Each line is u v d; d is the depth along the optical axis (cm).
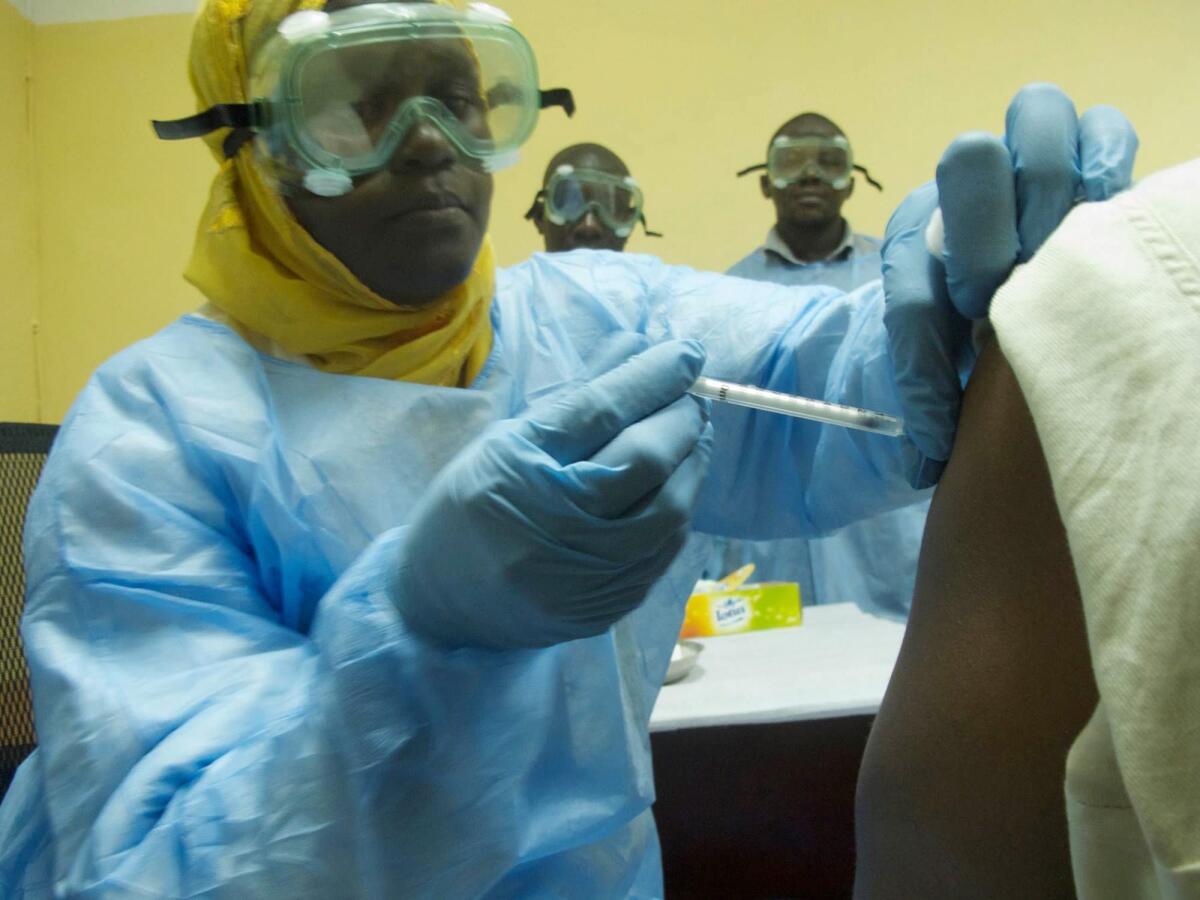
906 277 73
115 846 63
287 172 81
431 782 67
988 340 70
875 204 346
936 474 76
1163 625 38
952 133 343
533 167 344
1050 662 59
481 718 68
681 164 344
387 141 79
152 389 84
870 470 94
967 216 65
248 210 90
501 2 341
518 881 80
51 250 318
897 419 78
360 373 89
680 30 342
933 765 64
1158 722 38
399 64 80
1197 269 41
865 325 92
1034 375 44
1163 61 339
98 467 78
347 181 79
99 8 314
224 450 79
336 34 77
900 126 343
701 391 71
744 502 107
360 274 85
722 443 101
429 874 67
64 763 69
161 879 62
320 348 88
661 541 63
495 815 69
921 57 342
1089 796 44
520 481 60
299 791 63
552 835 77
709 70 342
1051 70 341
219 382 84
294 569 83
